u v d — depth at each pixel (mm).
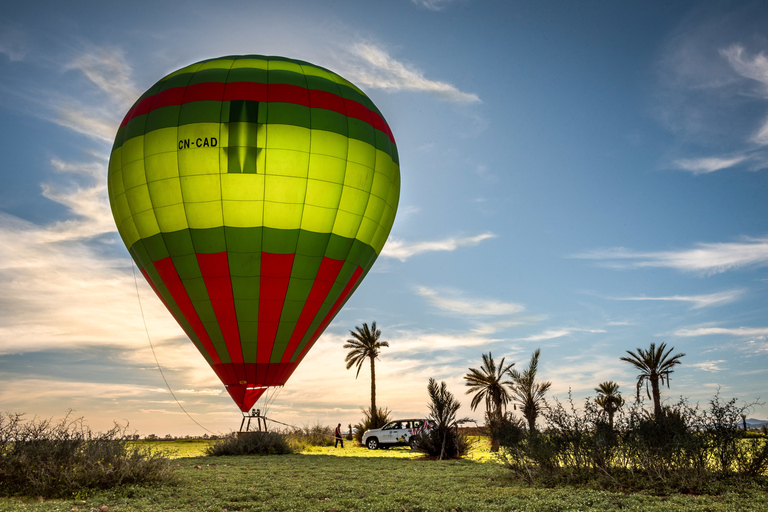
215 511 9484
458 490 12070
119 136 23094
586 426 13367
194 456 23516
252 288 22047
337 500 10688
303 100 22453
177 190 21281
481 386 37562
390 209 24828
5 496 11148
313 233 22156
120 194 22375
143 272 23453
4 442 12047
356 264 24109
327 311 24031
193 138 21234
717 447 11953
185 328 23594
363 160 22984
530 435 14438
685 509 9008
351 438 41406
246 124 21406
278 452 25297
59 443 12297
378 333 48062
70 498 11148
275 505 10008
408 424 31094
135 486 11883
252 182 21219
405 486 12766
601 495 10648
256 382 23562
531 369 27766
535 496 10797
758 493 10375
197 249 21547
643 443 12383
